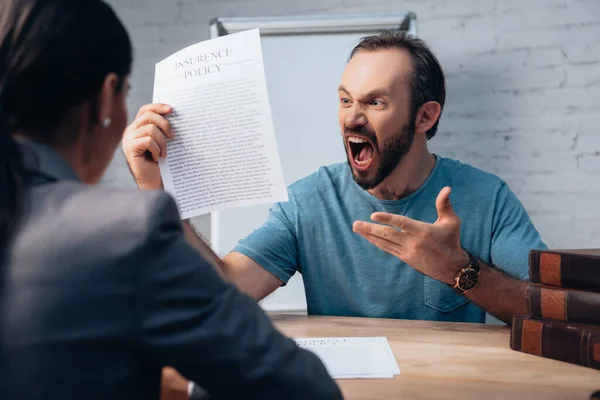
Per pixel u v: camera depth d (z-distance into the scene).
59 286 0.45
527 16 2.18
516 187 2.21
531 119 2.19
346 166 1.38
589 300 0.78
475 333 0.97
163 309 0.46
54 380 0.44
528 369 0.78
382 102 1.20
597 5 2.13
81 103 0.55
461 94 2.22
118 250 0.46
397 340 0.92
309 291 1.35
